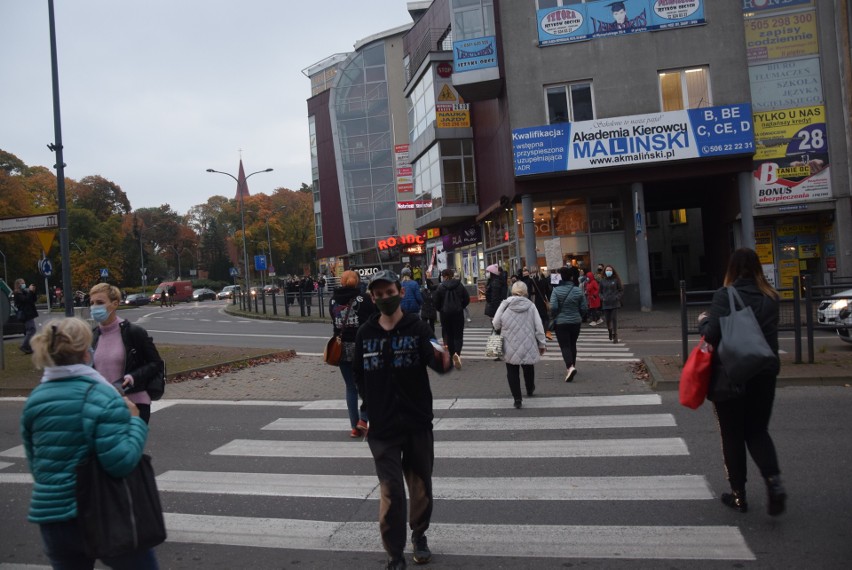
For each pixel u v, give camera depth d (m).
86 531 2.94
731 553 4.21
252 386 11.49
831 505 4.87
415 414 4.22
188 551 4.70
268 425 8.57
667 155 21.27
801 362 9.90
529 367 9.31
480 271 32.12
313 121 59.88
